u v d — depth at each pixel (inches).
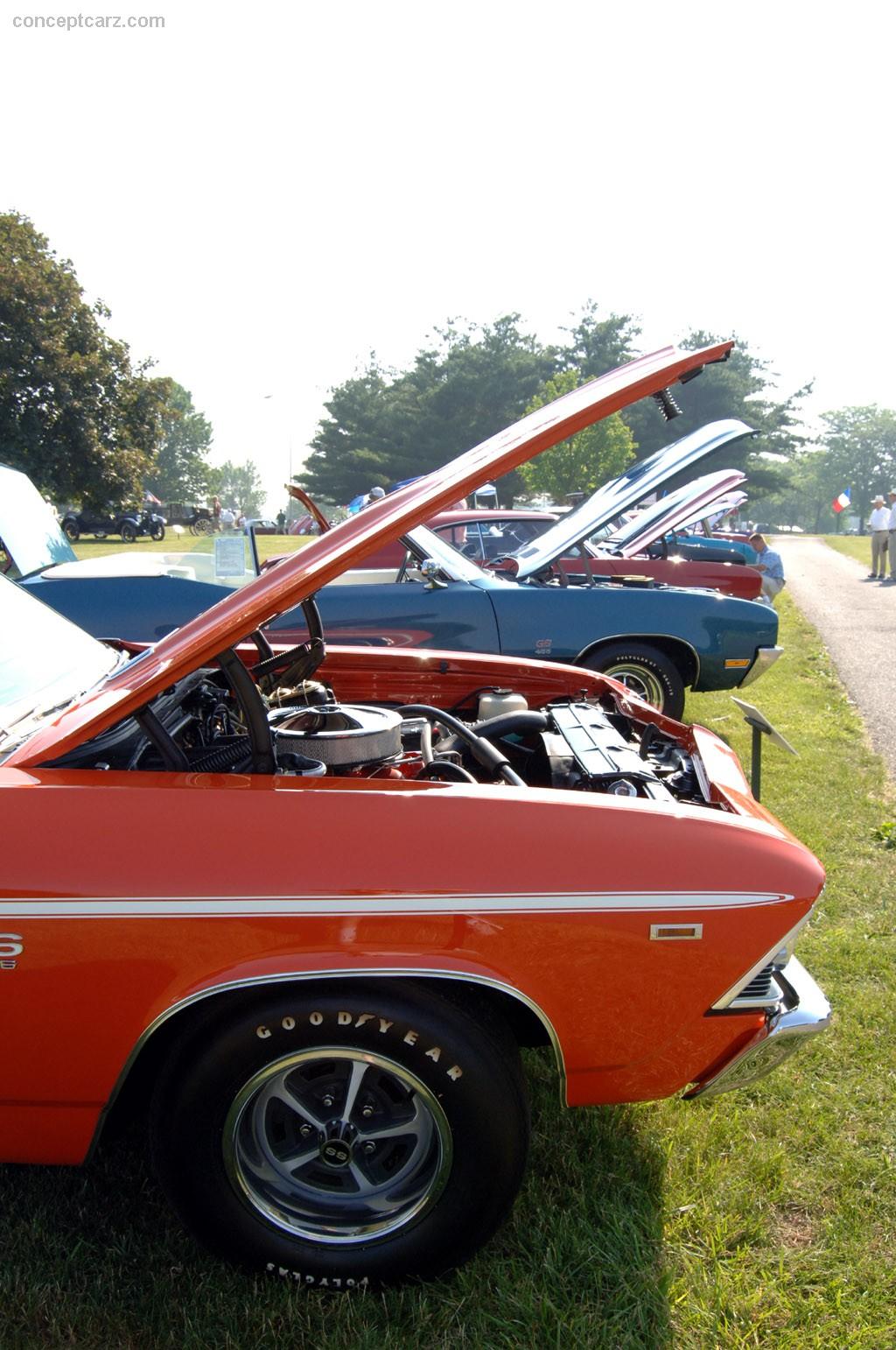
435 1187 74.0
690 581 354.6
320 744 92.4
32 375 805.2
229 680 83.1
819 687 340.5
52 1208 84.6
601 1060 77.4
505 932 72.4
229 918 70.0
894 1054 114.6
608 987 75.0
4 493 227.1
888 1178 93.6
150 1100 77.5
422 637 229.5
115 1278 77.1
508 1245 81.9
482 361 2410.2
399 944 71.0
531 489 1818.4
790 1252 84.1
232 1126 72.6
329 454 2610.7
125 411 881.5
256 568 247.3
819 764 235.3
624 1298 76.9
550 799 78.7
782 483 2701.8
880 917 151.8
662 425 2493.8
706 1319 76.0
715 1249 83.1
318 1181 77.8
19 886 69.6
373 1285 76.2
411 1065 71.6
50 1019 71.1
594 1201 86.7
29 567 222.1
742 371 2620.6
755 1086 107.9
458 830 74.1
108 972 70.3
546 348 2539.4
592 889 73.8
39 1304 74.3
